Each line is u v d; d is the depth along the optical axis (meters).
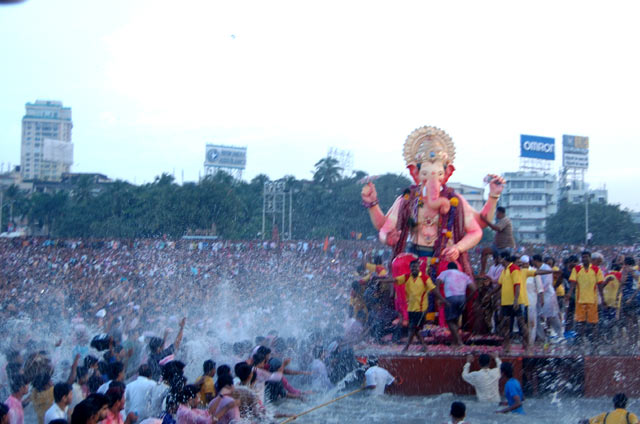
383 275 13.34
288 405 10.40
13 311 20.36
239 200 72.00
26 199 84.44
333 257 41.84
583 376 10.70
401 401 10.37
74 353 13.26
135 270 30.08
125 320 17.11
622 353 11.34
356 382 11.16
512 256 11.21
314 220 78.00
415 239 12.95
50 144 147.88
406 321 11.83
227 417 7.94
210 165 102.88
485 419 9.38
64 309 21.08
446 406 10.05
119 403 7.52
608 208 73.06
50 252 40.84
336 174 86.12
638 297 12.86
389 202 74.38
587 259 12.59
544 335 12.88
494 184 13.25
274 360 10.76
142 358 12.77
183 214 68.00
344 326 13.17
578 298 12.55
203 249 44.72
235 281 28.56
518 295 10.90
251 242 50.19
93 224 70.56
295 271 33.91
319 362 11.52
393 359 10.72
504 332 11.55
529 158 88.44
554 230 73.88
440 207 12.80
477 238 12.73
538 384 10.64
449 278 11.52
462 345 11.55
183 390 7.95
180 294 24.27
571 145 89.50
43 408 8.93
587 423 8.22
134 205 72.94
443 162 13.16
